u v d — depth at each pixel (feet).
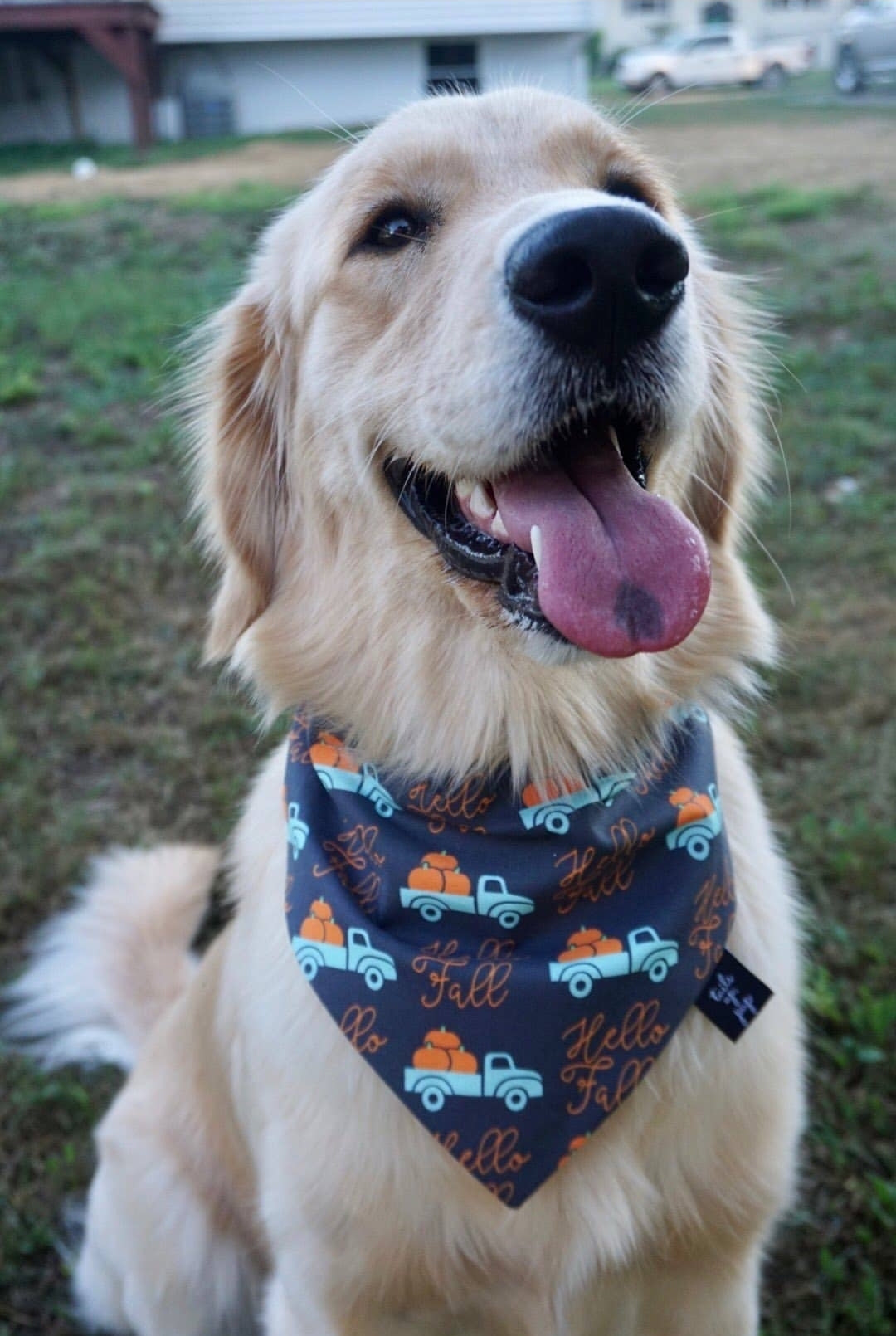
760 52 33.09
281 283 2.80
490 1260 2.42
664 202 2.68
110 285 10.14
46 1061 3.56
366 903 2.48
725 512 2.74
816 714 4.60
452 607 2.48
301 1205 2.41
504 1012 2.36
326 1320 2.50
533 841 2.42
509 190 2.38
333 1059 2.43
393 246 2.46
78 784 4.48
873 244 10.46
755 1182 2.44
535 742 2.47
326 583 2.69
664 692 2.55
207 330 3.19
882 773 4.29
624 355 2.07
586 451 2.24
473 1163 2.34
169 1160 2.94
